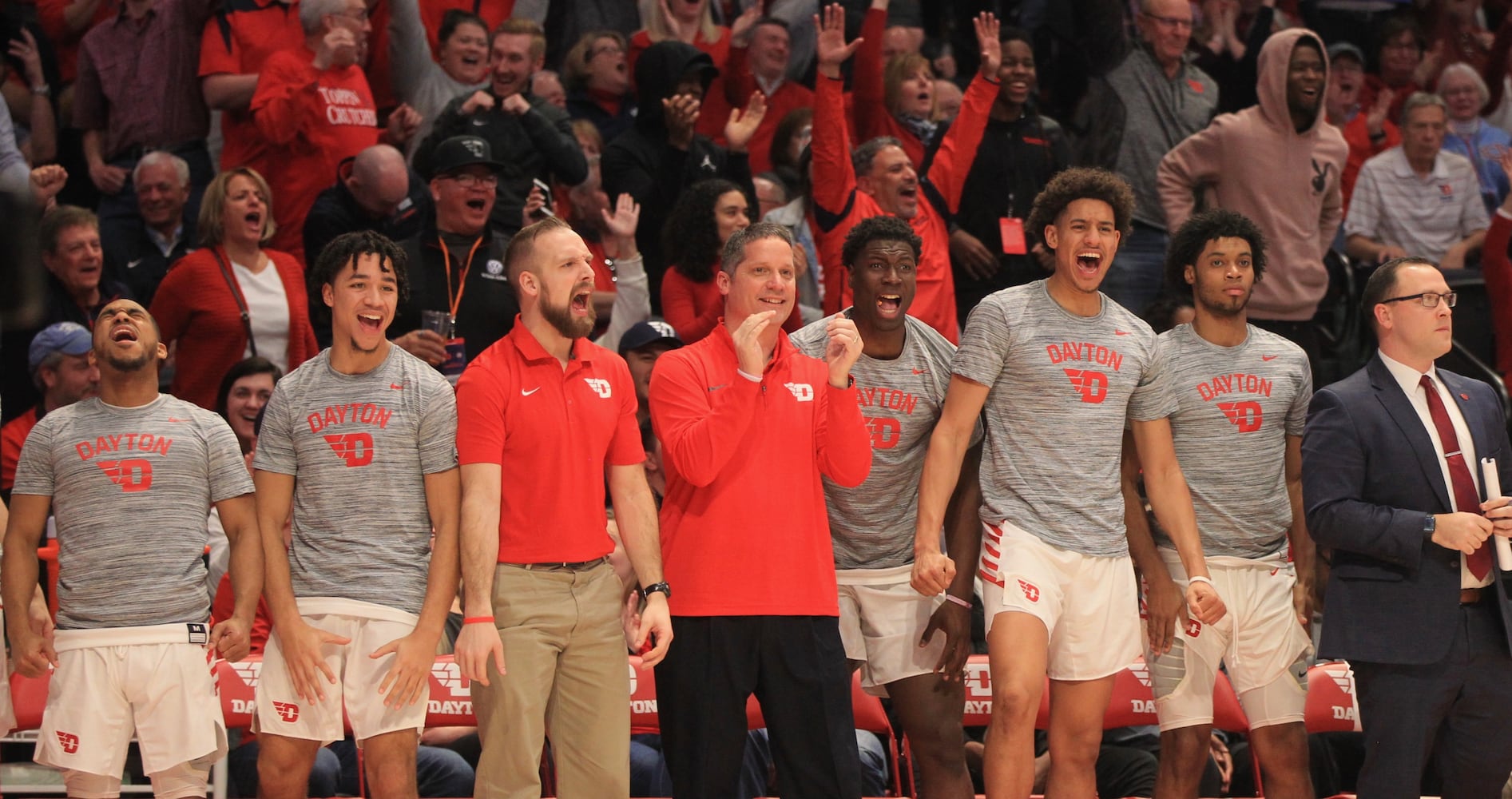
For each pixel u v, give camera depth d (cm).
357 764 970
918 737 881
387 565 809
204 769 861
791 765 807
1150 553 898
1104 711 859
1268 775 927
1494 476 854
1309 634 972
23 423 1199
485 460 791
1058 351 853
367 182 1284
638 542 813
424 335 1109
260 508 816
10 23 1608
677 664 807
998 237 1396
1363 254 1647
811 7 1756
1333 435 878
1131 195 877
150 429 853
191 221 1451
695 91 1399
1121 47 1584
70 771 835
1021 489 848
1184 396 915
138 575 837
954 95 1655
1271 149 1404
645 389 1159
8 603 840
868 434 813
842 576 885
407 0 1542
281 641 801
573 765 803
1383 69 1953
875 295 862
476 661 761
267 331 1255
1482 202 1720
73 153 1591
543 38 1458
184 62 1481
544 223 816
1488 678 864
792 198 1477
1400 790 858
